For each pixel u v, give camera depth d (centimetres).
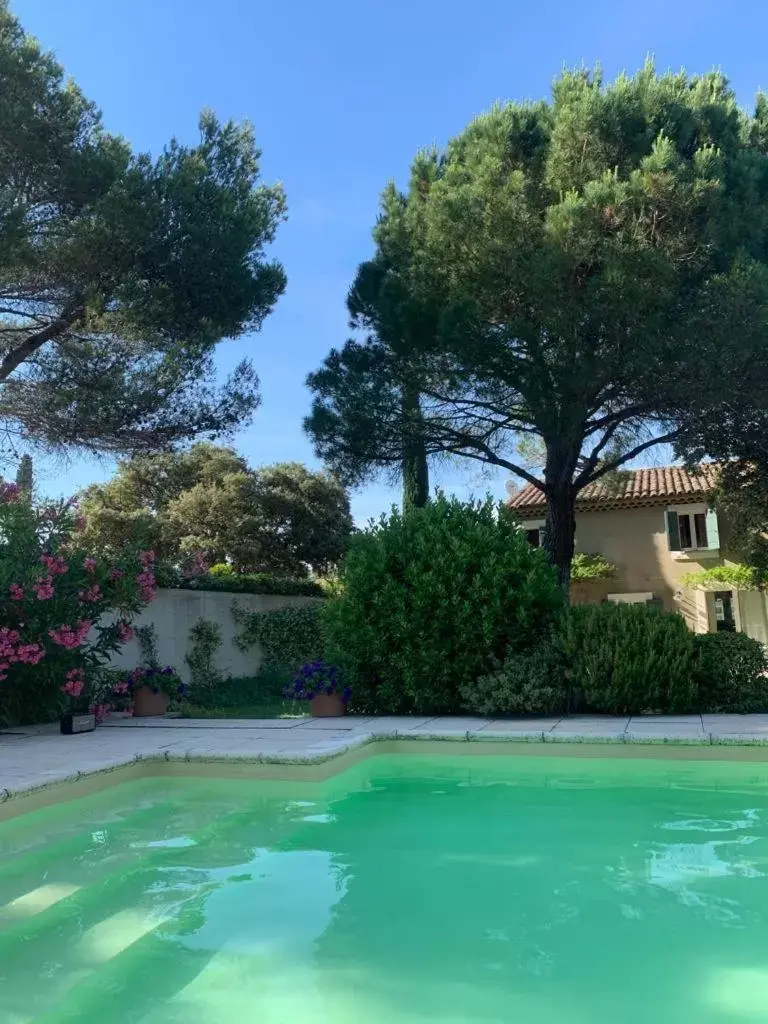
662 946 342
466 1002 292
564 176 1256
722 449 1383
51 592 901
